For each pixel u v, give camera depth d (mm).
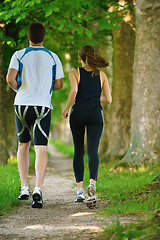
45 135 8523
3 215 7547
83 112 8648
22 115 8469
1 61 19969
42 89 8492
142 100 16750
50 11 17484
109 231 5766
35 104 8398
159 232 5426
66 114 8930
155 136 16375
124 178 13672
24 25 20344
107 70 30188
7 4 18562
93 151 8648
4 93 20891
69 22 19297
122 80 25156
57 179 15844
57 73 8805
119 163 16609
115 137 25562
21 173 8891
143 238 5324
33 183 13805
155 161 16062
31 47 8656
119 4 20312
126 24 24562
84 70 8805
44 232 6184
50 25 22344
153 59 16562
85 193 10898
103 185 11758
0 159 20062
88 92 8711
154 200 7613
